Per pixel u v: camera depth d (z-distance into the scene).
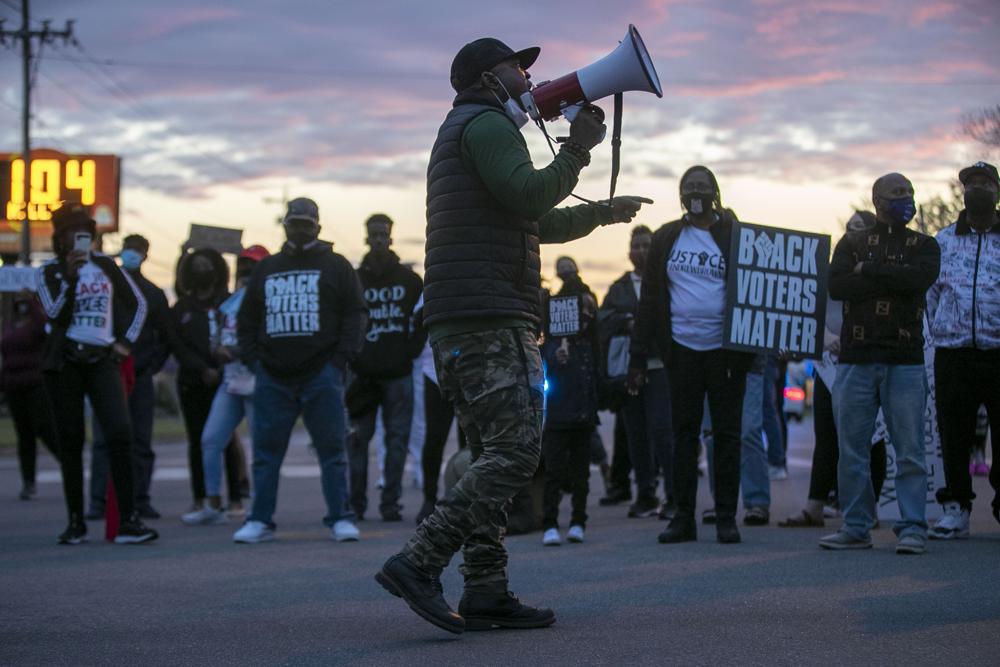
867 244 6.72
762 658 3.99
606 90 4.48
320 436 7.88
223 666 4.04
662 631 4.48
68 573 6.34
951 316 7.10
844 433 6.81
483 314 4.33
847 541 6.81
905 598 5.05
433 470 9.03
